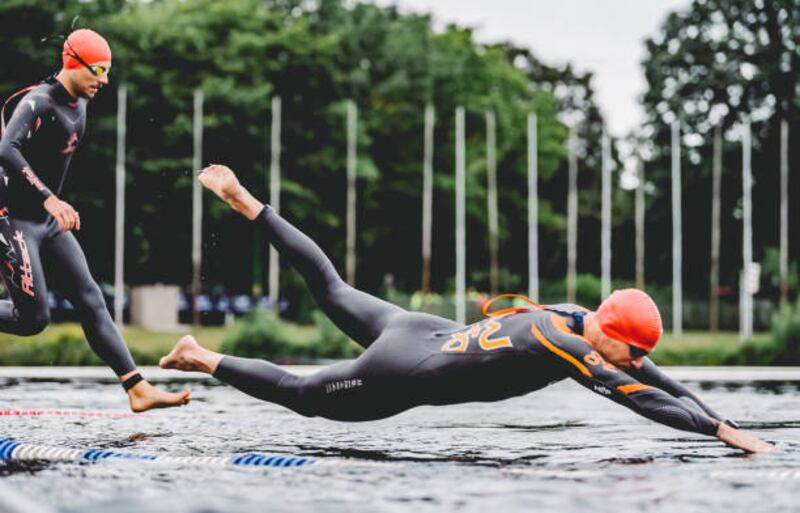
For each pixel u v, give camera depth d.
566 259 54.91
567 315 5.40
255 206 5.74
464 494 4.12
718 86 52.31
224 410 8.50
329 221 42.16
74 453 5.37
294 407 5.61
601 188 59.78
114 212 36.66
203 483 4.41
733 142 51.41
